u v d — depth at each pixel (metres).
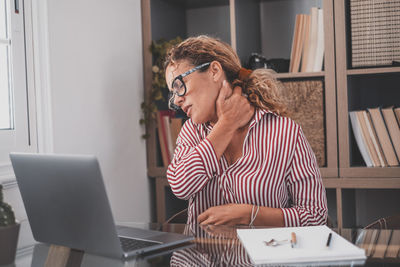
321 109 2.30
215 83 1.52
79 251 1.02
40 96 1.79
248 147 1.52
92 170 0.90
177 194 1.48
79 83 1.98
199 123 1.55
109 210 0.91
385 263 0.85
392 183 2.19
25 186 1.07
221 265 0.86
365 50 2.25
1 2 1.68
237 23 2.37
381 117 2.23
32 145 1.78
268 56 2.79
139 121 2.47
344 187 2.25
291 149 1.47
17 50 1.71
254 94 1.54
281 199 1.50
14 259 0.95
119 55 2.29
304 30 2.33
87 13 2.04
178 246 1.02
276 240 1.00
